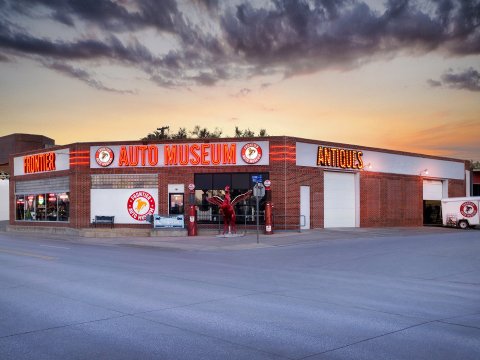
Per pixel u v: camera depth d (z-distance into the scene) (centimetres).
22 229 4109
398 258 1925
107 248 2414
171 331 780
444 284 1345
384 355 662
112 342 719
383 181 4062
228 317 878
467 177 5197
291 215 3322
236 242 2617
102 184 3578
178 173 3434
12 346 700
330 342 723
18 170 4328
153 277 1365
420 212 4456
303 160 3419
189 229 3102
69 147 3722
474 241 2650
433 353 674
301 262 1817
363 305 1005
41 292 1116
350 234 3127
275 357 652
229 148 3369
